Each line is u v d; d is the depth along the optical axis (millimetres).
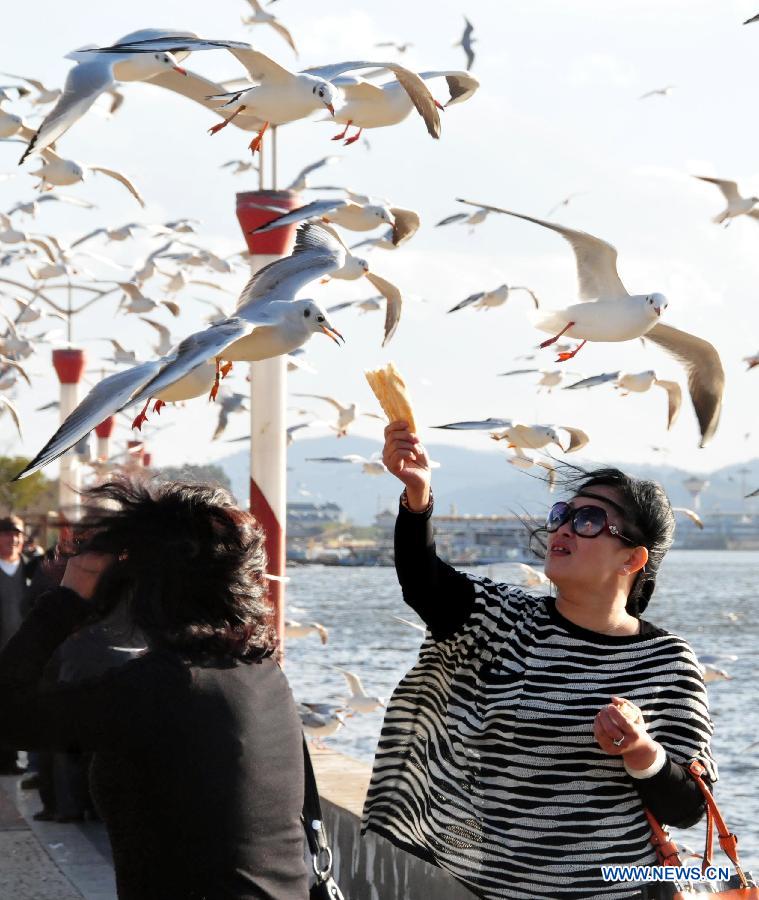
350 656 32812
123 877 3168
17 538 10805
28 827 9117
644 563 3977
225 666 3236
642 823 3824
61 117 8141
